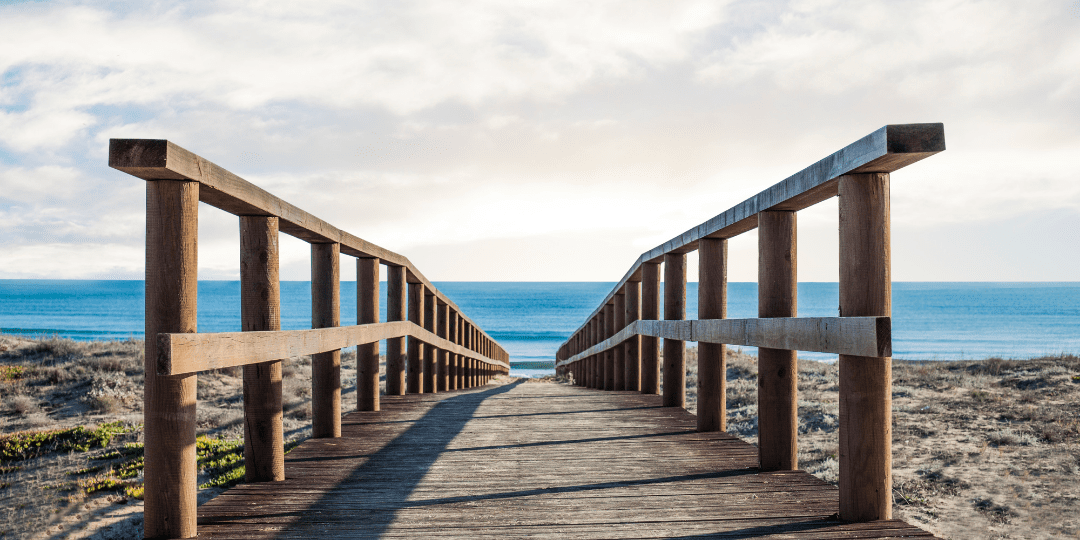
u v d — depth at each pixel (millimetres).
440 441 4707
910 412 10859
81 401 11047
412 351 7883
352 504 3158
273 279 3193
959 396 12164
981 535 5730
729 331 4160
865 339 2465
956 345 63938
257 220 3178
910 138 2273
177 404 2451
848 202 2689
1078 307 123250
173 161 2232
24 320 89812
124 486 6031
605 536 2707
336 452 4336
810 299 162000
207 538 2639
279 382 3582
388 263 6488
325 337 3914
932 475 7477
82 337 58688
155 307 2400
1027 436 8898
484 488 3469
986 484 7086
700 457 4176
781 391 3805
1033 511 6266
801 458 8242
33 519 5191
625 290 8234
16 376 12594
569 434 4980
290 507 3096
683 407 6355
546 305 150750
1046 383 12656
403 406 6441
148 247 2410
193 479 2529
